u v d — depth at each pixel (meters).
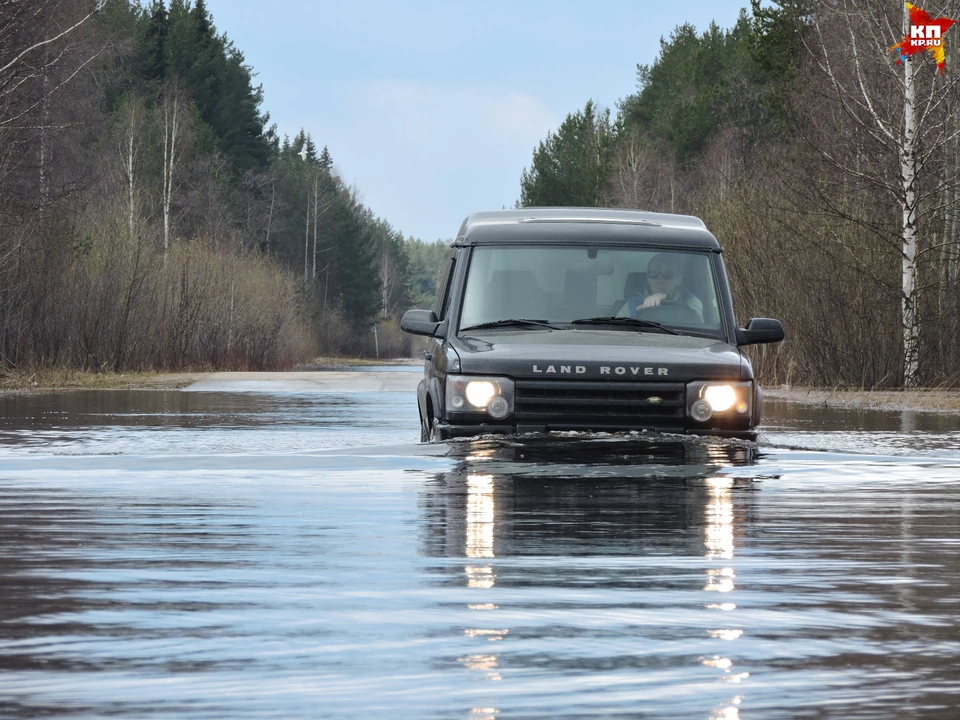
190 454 20.73
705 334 23.98
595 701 6.06
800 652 7.11
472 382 21.08
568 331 23.56
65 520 12.42
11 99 87.81
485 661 6.87
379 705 5.99
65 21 111.25
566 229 25.02
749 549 10.83
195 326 114.56
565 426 21.02
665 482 15.96
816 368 63.41
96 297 95.56
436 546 10.90
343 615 8.04
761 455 19.20
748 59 185.50
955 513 13.23
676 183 192.88
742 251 71.06
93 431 28.92
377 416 36.38
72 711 5.88
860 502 14.16
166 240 163.62
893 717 5.81
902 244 67.56
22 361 79.56
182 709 5.92
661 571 9.73
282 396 49.94
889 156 70.31
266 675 6.56
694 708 5.95
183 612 8.11
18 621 7.83
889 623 7.88
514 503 13.79
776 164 75.56
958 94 67.31
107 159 176.62
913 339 63.22
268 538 11.28
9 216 84.06
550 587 9.04
